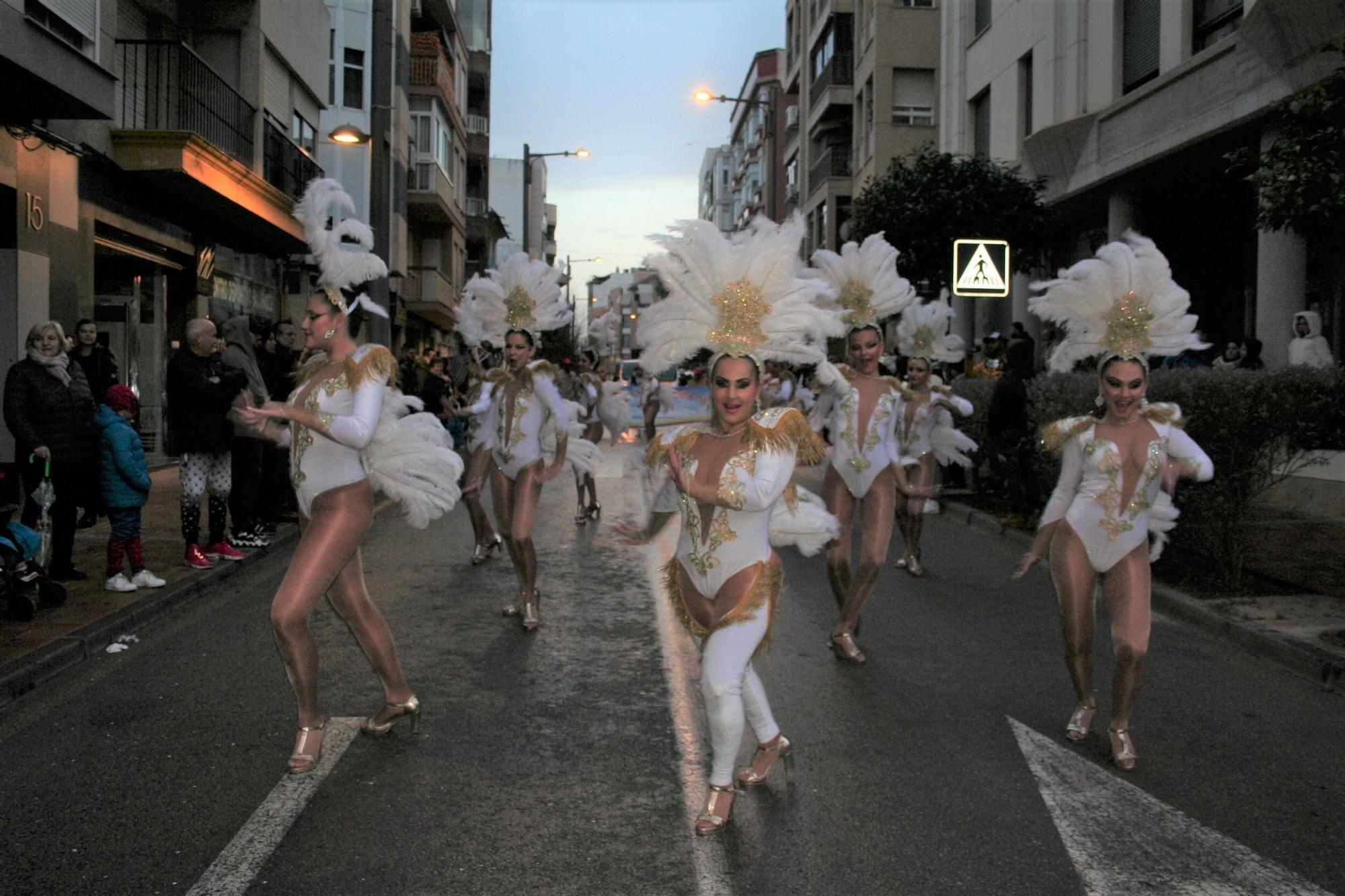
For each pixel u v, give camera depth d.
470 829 3.97
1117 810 4.22
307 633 4.51
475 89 50.22
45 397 7.86
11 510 7.71
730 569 4.11
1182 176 17.58
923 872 3.65
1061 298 5.02
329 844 3.83
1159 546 4.96
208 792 4.30
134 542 7.75
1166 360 13.73
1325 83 6.70
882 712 5.40
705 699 3.96
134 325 16.25
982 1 24.84
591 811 4.15
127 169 14.29
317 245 4.75
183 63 15.72
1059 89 20.02
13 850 3.77
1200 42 15.82
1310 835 4.02
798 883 3.57
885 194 18.23
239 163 15.92
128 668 6.10
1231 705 5.66
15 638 6.32
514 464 7.13
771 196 42.25
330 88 27.80
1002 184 18.02
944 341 9.23
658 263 4.13
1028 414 11.59
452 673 6.05
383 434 4.80
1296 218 7.15
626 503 14.23
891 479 6.44
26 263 12.05
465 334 8.01
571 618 7.45
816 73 43.16
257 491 9.77
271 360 10.63
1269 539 10.43
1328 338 15.34
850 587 6.39
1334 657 6.18
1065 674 6.17
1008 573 9.41
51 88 10.80
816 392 7.79
